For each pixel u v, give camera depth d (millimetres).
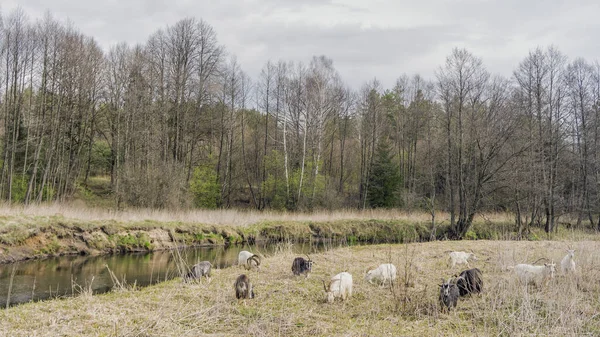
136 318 8219
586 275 10680
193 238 24625
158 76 38656
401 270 12086
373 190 44031
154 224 23781
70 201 33781
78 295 11469
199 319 8039
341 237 28672
